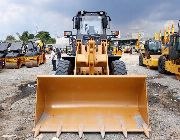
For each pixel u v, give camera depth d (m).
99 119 6.00
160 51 19.20
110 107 6.27
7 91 10.36
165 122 6.43
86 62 7.60
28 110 7.52
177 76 13.33
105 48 8.06
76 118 6.02
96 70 8.09
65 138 5.51
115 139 5.47
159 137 5.56
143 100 6.00
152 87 11.05
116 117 6.05
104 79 6.06
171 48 13.87
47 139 5.46
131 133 5.73
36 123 5.80
